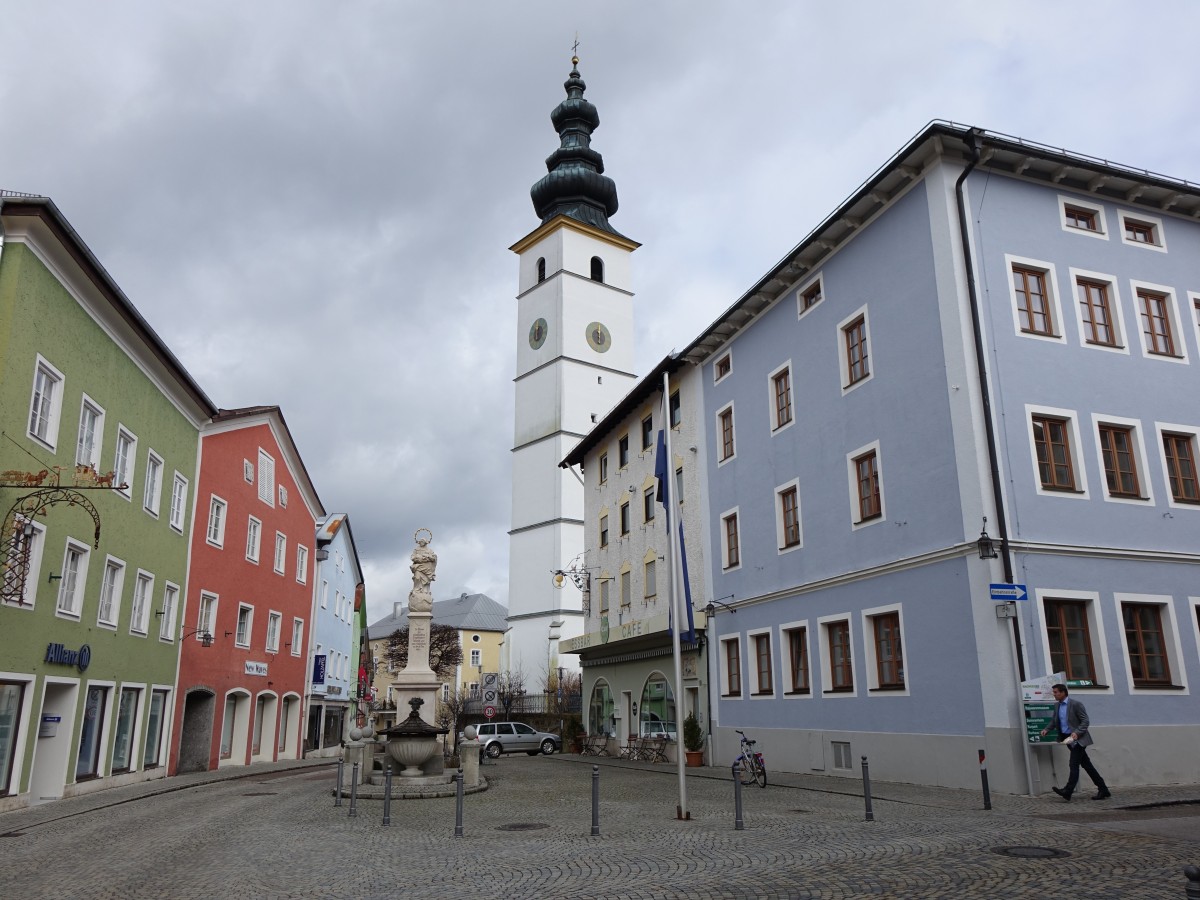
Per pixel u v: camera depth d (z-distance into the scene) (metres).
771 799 17.23
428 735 22.03
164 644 27.67
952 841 11.21
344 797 19.75
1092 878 8.74
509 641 70.75
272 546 38.78
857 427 22.02
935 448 19.22
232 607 33.88
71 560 21.23
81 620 21.42
